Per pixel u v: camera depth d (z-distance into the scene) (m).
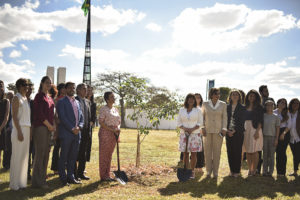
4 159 6.41
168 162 8.23
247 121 6.42
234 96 6.10
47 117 4.84
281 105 6.50
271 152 6.38
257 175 6.49
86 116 5.64
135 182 5.65
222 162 8.41
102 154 5.59
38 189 4.79
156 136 19.84
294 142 6.48
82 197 4.43
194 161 6.18
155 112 7.09
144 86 6.97
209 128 6.08
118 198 4.46
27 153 4.84
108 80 35.41
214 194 4.85
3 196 4.29
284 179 6.14
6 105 5.65
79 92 5.63
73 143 5.19
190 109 6.10
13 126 4.70
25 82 4.73
